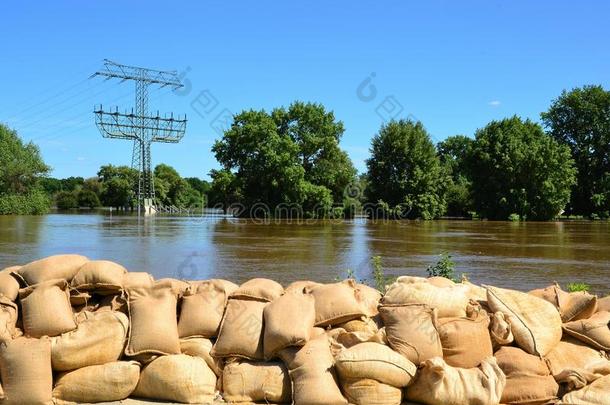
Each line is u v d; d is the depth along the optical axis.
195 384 5.31
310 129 69.12
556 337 5.59
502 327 5.50
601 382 5.09
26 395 5.06
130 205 110.25
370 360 5.05
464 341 5.31
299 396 5.04
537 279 17.27
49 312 5.45
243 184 63.28
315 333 5.58
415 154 66.44
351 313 5.69
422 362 5.12
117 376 5.32
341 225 51.38
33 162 72.44
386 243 30.56
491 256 24.08
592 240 33.66
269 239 33.09
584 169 74.56
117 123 82.19
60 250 25.67
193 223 52.53
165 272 18.56
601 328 5.62
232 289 6.10
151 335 5.50
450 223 57.28
